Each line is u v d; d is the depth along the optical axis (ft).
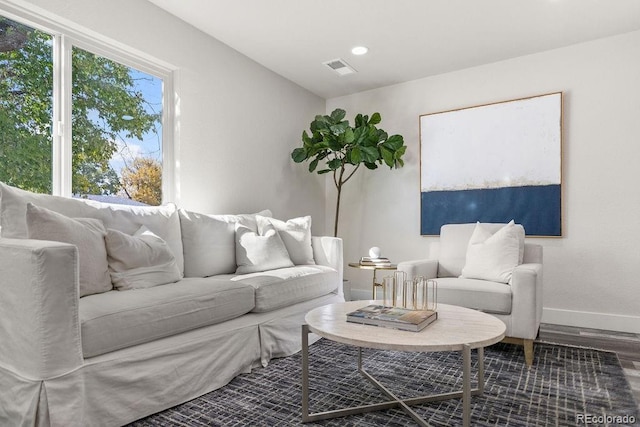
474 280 8.79
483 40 10.79
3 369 4.75
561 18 9.62
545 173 11.28
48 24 7.50
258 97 12.32
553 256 11.16
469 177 12.50
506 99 12.00
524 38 10.67
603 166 10.59
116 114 8.78
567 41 10.84
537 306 7.77
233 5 9.18
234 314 6.99
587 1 8.87
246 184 11.80
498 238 9.09
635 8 9.16
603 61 10.65
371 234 14.56
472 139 12.48
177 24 9.73
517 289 7.66
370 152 12.25
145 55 9.07
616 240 10.39
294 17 9.68
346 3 9.05
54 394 4.40
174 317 5.88
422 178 13.39
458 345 4.56
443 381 6.77
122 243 6.42
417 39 10.75
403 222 13.87
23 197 6.04
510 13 9.42
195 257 8.65
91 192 8.27
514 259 8.75
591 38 10.66
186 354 6.02
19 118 7.14
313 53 11.67
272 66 12.60
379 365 7.56
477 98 12.50
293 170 13.89
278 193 13.16
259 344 7.48
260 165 12.37
